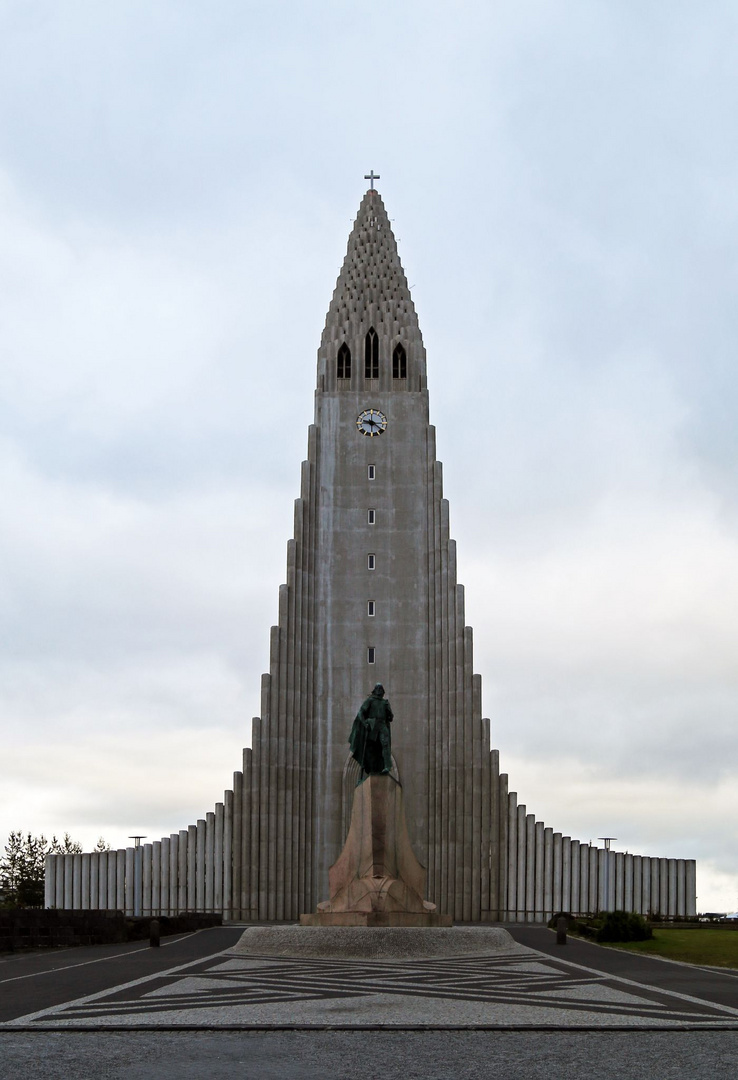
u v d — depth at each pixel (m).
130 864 84.81
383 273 95.69
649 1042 17.91
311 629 86.69
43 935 43.47
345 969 31.30
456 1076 15.12
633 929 47.59
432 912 43.16
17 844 124.56
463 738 83.81
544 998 23.69
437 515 88.44
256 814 82.50
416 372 91.69
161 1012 21.02
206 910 82.50
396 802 44.75
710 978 29.14
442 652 85.81
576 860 82.50
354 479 89.44
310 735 85.06
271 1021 19.75
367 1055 16.62
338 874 45.97
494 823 82.75
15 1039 18.03
